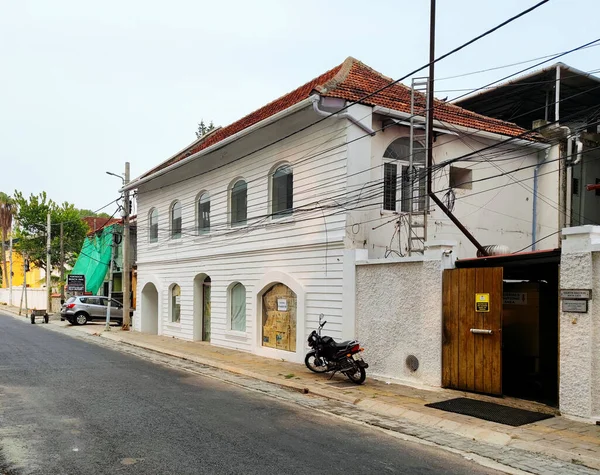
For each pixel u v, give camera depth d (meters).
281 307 14.89
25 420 7.82
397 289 11.14
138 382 11.27
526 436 7.07
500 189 15.70
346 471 5.86
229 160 17.27
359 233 12.62
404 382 10.79
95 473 5.63
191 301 19.56
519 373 10.11
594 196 18.33
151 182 22.58
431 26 11.62
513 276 10.80
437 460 6.36
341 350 11.17
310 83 17.59
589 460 6.18
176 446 6.62
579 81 17.30
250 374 12.38
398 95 14.60
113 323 28.97
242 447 6.64
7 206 56.22
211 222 18.25
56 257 41.84
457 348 9.95
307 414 8.66
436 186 14.41
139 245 24.06
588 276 7.87
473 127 14.82
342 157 12.71
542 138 16.30
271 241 15.12
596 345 7.77
